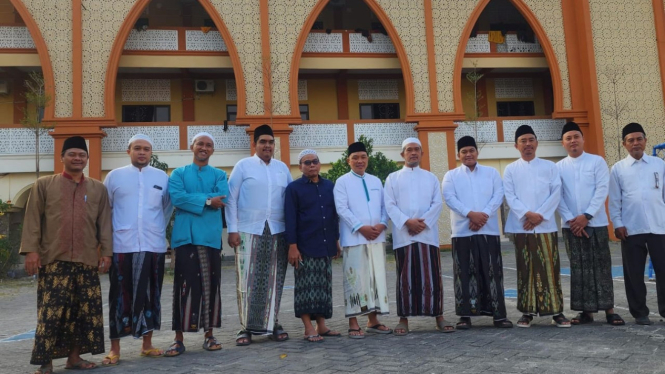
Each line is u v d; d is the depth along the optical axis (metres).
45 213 3.83
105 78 14.75
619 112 17.05
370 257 4.73
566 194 4.94
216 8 15.57
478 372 3.21
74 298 3.87
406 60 16.50
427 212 4.78
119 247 4.10
